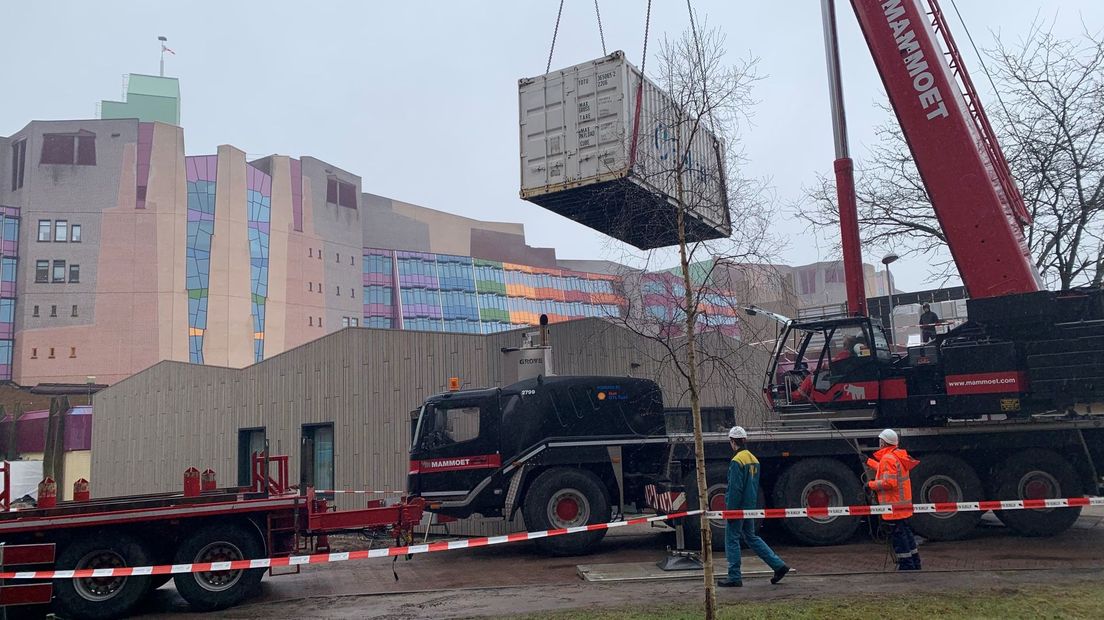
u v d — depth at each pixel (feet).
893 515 30.58
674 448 39.22
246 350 234.99
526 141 43.39
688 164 31.58
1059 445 38.09
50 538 29.40
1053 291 37.19
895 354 43.24
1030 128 51.39
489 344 53.57
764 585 28.99
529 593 29.58
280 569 38.99
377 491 55.01
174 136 235.20
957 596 25.57
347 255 274.16
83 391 199.82
